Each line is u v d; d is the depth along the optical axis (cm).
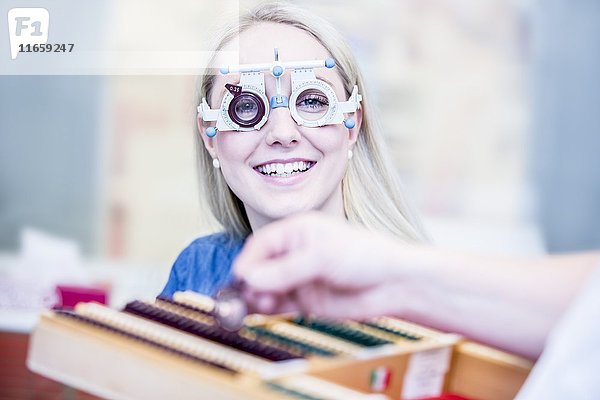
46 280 287
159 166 448
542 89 484
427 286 93
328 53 189
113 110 450
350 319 96
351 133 193
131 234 446
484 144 484
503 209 473
